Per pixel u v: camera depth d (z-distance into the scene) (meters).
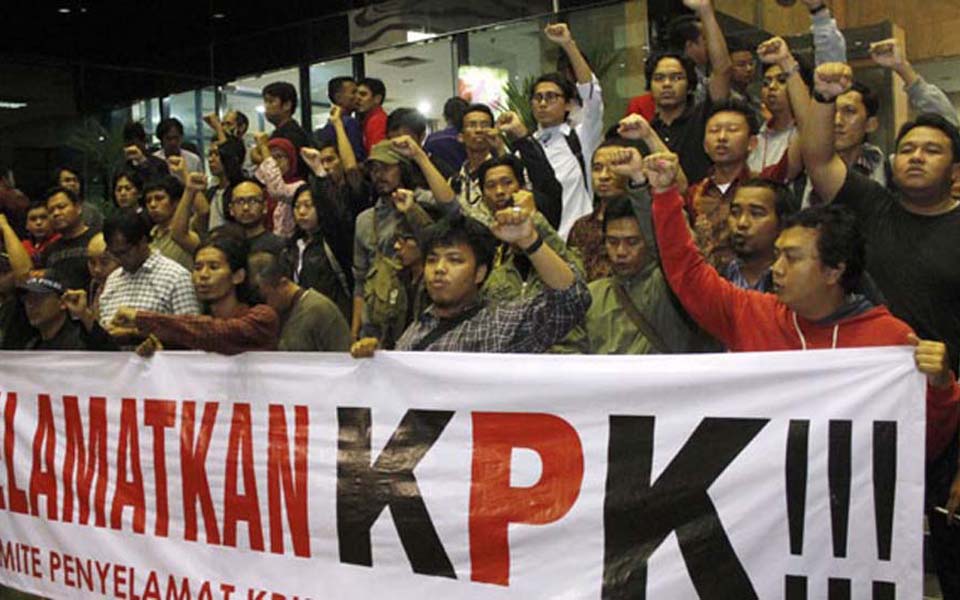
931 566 3.38
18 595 4.02
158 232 5.27
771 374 2.34
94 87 9.29
